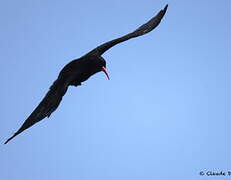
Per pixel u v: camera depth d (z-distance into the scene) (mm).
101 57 13656
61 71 11273
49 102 9484
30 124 8898
